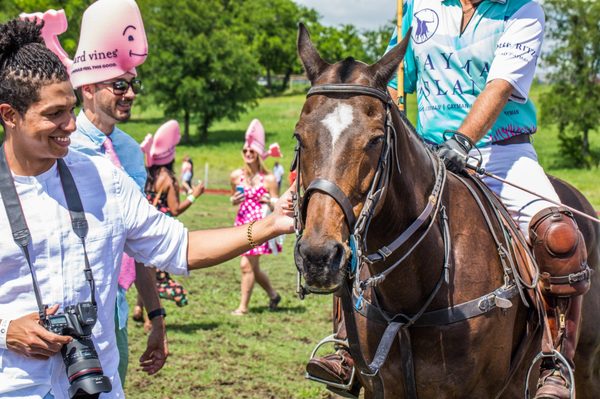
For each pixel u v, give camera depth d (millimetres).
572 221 3701
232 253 2873
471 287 3252
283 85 109312
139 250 2789
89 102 3779
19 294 2412
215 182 34938
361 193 2658
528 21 3754
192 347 7332
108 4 3600
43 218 2443
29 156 2434
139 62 3693
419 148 3232
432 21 3967
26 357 2395
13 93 2332
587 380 4410
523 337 3578
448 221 3312
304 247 2502
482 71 3879
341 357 3777
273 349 7324
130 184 2730
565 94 50344
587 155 48594
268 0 108062
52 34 3820
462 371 3229
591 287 4238
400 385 3361
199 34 67375
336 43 106125
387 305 3271
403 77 4137
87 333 2404
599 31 50281
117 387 2594
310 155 2660
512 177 3902
